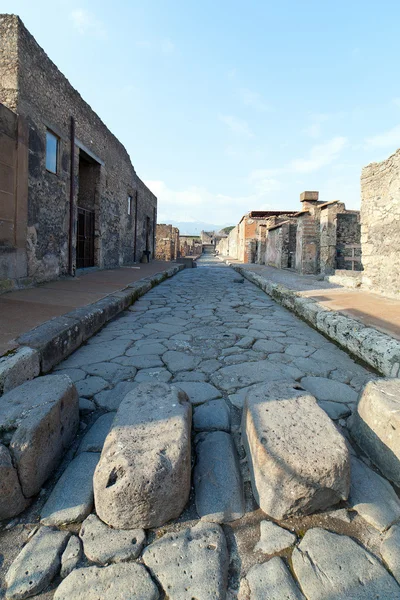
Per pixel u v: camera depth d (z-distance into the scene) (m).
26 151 5.70
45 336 3.03
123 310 5.67
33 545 1.36
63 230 7.37
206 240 66.75
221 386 2.74
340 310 4.62
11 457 1.51
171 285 9.34
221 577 1.23
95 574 1.24
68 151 7.52
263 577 1.23
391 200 5.84
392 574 1.24
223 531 1.44
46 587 1.22
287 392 2.09
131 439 1.61
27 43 5.80
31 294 5.13
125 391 2.61
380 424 1.82
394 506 1.56
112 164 11.20
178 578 1.22
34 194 6.14
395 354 2.82
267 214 22.81
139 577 1.23
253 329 4.57
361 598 1.16
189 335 4.21
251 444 1.74
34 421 1.63
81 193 10.13
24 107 5.73
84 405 2.40
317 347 3.81
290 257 13.93
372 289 6.50
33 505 1.58
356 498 1.60
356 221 11.19
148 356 3.41
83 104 8.46
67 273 7.58
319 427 1.72
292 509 1.48
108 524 1.44
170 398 1.99
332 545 1.35
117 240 12.05
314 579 1.22
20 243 5.61
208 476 1.71
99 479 1.45
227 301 6.85
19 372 2.47
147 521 1.42
